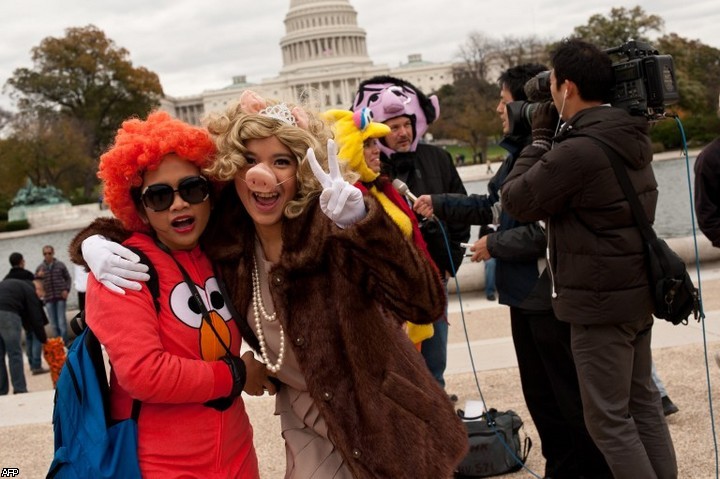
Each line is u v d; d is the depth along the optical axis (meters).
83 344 2.95
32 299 11.64
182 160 2.99
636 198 4.02
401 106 5.77
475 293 13.15
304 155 2.92
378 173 4.89
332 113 4.65
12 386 11.73
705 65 88.69
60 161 78.94
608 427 4.09
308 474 3.11
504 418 5.45
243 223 3.14
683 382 6.86
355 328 2.87
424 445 2.87
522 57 93.88
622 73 4.14
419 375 3.02
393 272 2.80
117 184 2.96
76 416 2.89
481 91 92.94
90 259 2.86
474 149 88.12
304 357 2.90
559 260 4.17
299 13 138.38
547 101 4.46
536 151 4.33
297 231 2.92
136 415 2.93
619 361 4.09
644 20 91.50
